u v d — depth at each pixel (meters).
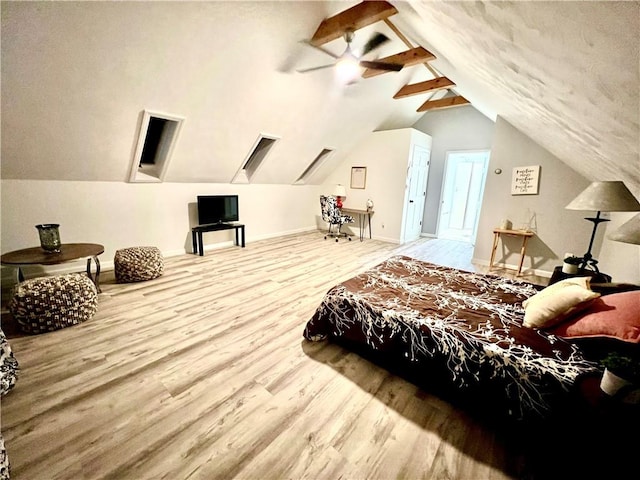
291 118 4.28
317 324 2.11
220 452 1.28
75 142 2.91
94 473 1.17
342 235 6.32
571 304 1.47
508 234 4.02
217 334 2.25
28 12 1.89
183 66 2.75
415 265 2.85
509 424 1.40
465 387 1.50
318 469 1.22
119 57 2.41
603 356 1.29
